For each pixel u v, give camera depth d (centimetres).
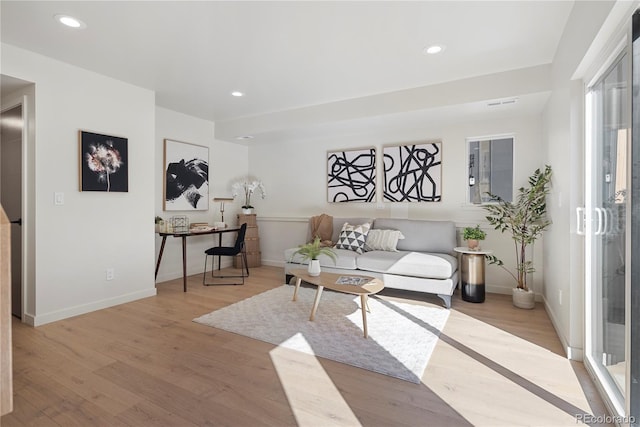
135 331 279
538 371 213
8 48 270
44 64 291
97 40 264
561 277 260
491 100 331
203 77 341
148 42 268
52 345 251
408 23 239
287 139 536
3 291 64
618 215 180
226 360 228
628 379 147
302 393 189
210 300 367
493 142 414
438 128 441
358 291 274
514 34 254
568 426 162
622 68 173
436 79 344
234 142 561
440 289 342
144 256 376
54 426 162
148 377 206
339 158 511
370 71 323
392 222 443
